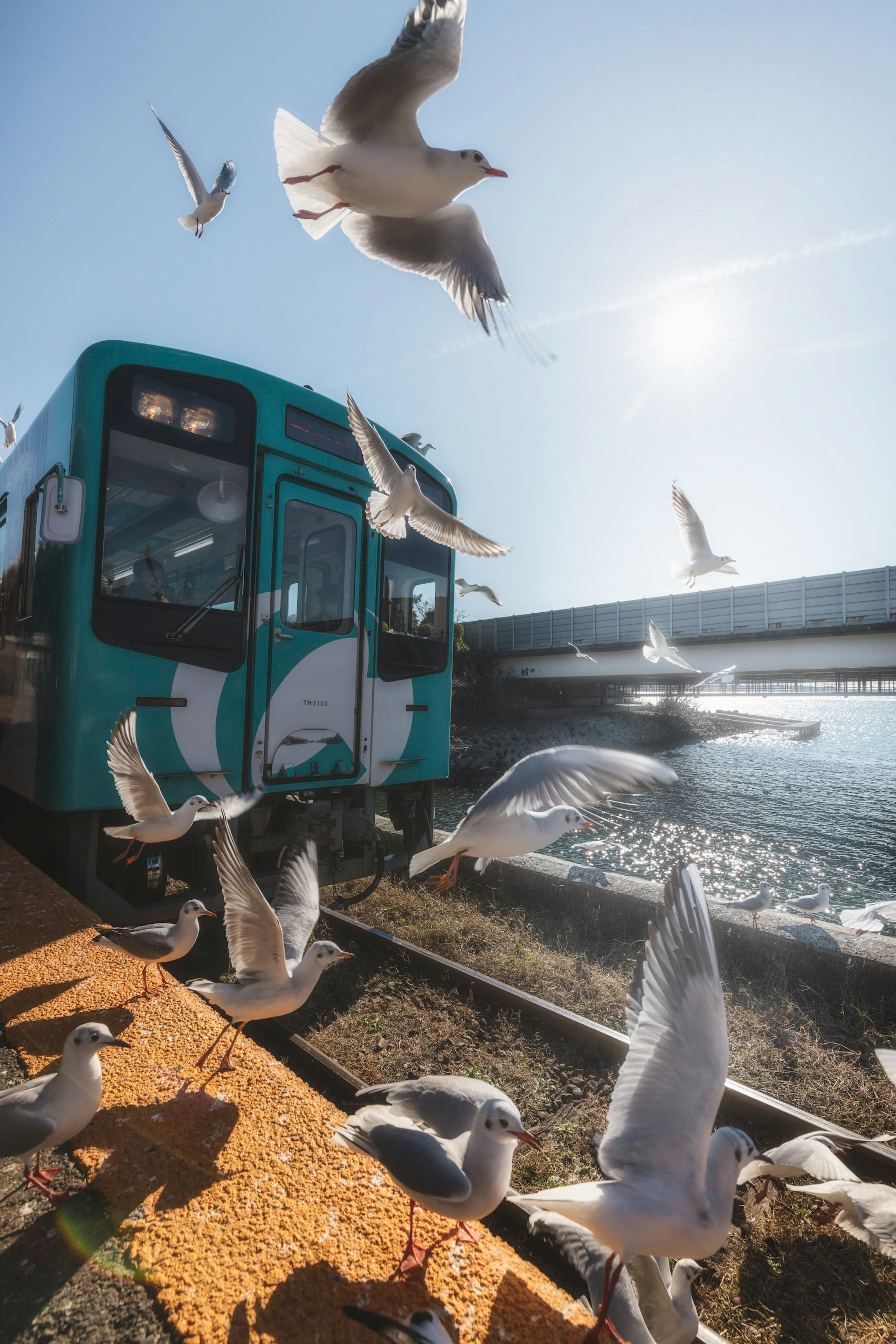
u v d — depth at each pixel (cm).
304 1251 186
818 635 3494
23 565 628
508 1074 435
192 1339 159
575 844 1580
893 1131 396
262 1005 258
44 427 587
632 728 4781
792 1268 294
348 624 632
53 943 383
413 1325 149
